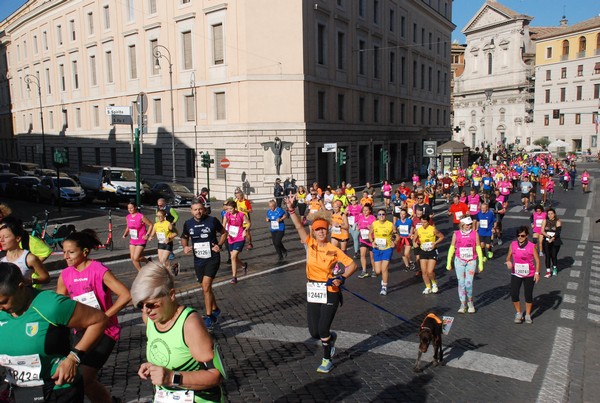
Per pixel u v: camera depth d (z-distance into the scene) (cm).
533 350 825
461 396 653
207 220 880
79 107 5206
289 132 3659
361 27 4416
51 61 5581
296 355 779
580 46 7575
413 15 5638
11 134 7006
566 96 7800
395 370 731
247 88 3584
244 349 802
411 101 5675
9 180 3931
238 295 1140
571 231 2202
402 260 1606
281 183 3666
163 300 338
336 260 682
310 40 3722
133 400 613
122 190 3344
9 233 585
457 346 838
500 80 8688
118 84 4544
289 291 1177
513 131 8569
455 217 1853
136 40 4281
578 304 1109
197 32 3806
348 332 895
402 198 2272
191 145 3959
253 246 1833
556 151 7844
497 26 8638
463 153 4912
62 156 2788
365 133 4631
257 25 3556
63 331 386
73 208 3162
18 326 368
